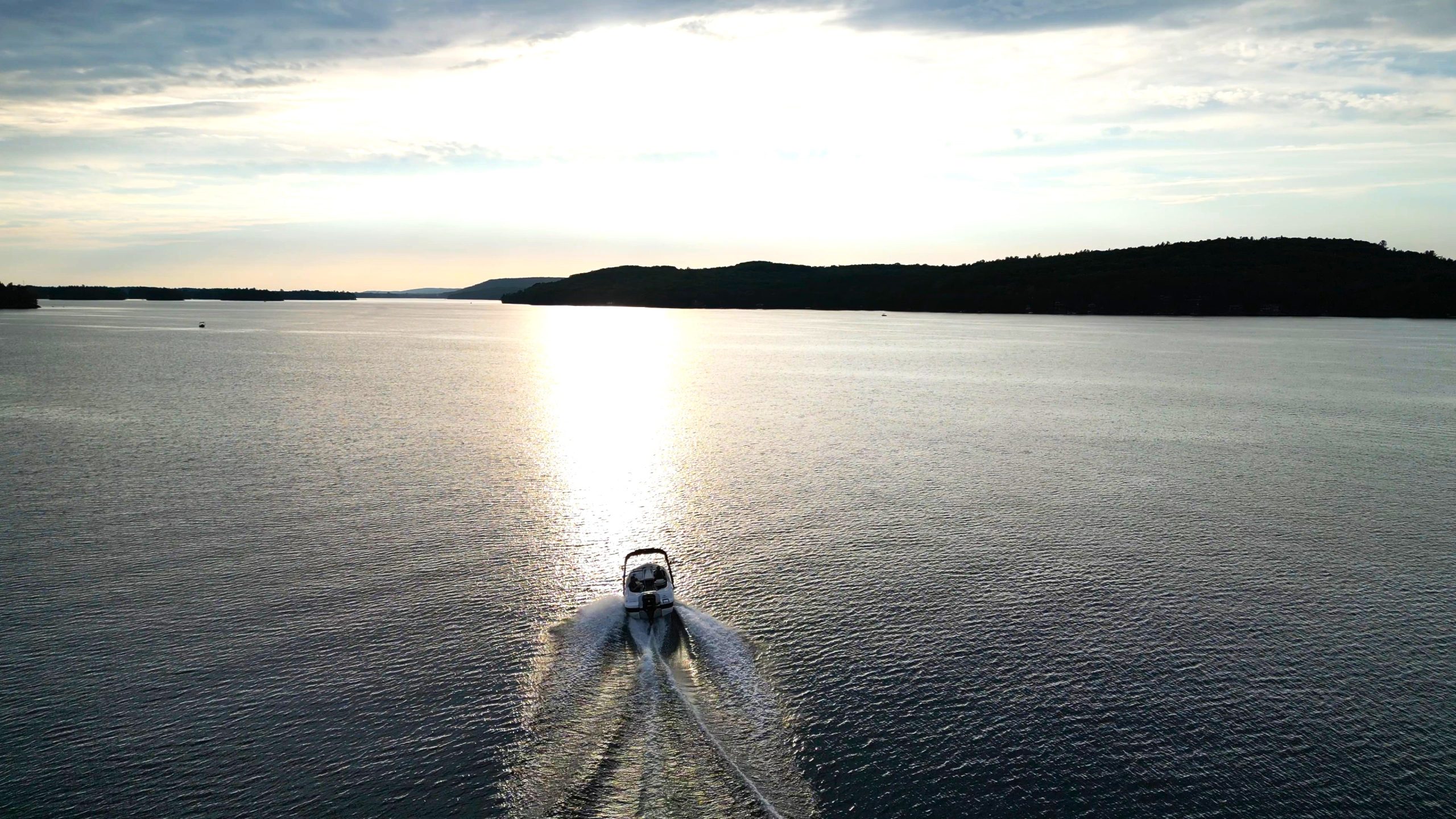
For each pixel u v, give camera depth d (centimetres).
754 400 10588
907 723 3064
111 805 2639
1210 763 2866
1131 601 4103
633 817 2564
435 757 2848
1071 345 19238
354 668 3412
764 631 3747
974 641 3681
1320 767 2855
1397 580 4375
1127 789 2730
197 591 4134
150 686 3281
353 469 6575
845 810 2611
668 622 3775
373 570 4419
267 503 5606
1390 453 7281
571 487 6069
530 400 10575
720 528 5150
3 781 2741
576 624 3794
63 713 3106
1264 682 3375
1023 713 3139
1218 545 4853
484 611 3925
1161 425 8662
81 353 16475
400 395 10938
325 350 18738
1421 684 3369
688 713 3084
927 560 4606
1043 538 4966
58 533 4944
